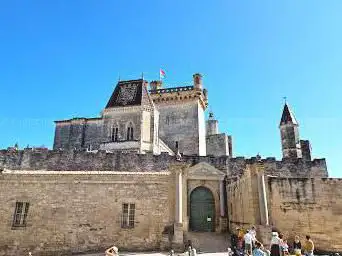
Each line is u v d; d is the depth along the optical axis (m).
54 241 22.08
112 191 23.34
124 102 46.81
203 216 32.03
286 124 45.34
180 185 23.45
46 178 23.27
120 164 35.59
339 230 23.47
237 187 28.17
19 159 35.41
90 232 22.41
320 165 36.59
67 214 22.66
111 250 16.05
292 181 24.66
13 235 22.08
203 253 21.14
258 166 24.14
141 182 23.62
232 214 29.81
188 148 53.94
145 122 45.19
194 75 57.84
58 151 35.88
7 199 22.77
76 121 51.38
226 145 59.53
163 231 22.56
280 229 23.78
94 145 49.41
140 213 23.00
